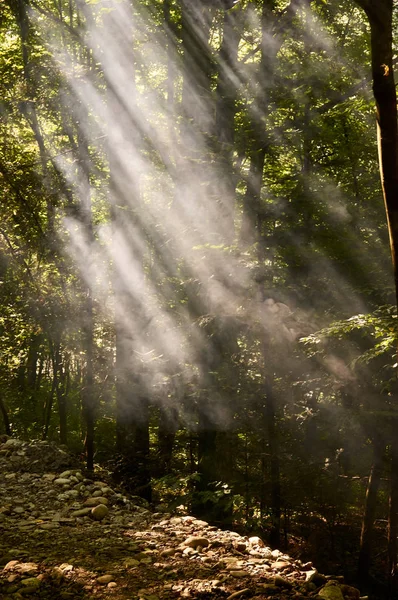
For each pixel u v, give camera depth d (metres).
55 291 15.55
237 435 12.34
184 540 6.18
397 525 12.19
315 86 12.33
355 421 10.62
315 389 11.20
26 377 24.23
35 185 14.90
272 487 11.61
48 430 21.17
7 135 15.09
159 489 14.16
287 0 13.74
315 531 13.52
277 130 12.04
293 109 12.45
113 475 13.35
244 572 5.09
